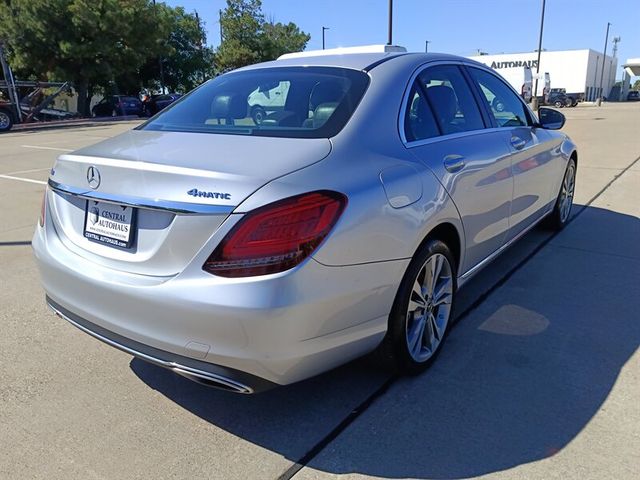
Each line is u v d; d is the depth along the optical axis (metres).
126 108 34.75
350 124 2.57
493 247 3.75
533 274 4.39
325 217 2.13
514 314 3.66
